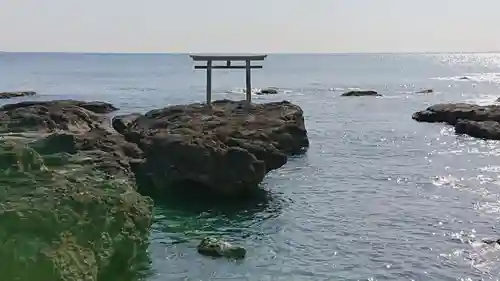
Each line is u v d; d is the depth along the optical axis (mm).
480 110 56188
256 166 27953
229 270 19453
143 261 18703
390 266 20031
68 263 13133
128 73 173125
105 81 132500
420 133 51312
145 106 72750
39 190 15680
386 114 67062
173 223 24391
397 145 45062
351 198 29047
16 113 34781
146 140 29109
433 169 36062
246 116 39344
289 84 127188
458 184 31969
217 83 125875
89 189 17078
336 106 76938
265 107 43500
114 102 78812
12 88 110062
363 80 144625
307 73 184250
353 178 33531
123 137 30438
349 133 51625
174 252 20938
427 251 21453
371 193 30062
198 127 33344
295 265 20062
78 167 20875
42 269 12438
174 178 27094
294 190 30562
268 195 29359
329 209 26984
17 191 15523
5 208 13859
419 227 24297
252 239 22672
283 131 39188
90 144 26500
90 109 54281
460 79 146875
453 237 22984
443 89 110312
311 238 22859
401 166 36969
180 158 27422
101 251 14852
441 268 19812
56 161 21312
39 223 13695
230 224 24484
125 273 16312
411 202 28250
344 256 20969
